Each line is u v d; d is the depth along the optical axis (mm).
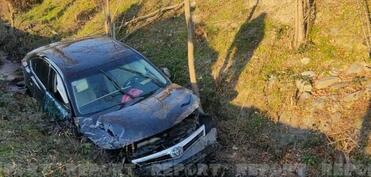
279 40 8758
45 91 7805
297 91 7723
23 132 6918
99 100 7020
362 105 7168
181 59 9633
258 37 9070
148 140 6352
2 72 11664
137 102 6934
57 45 8508
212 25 10031
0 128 6965
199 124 6836
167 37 10539
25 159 5945
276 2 9594
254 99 7930
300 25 8297
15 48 13492
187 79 9016
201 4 10883
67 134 6848
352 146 6715
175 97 6973
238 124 7746
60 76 7336
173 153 6438
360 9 8414
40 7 16234
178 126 6594
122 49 7887
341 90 7461
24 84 9727
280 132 7379
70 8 14945
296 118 7398
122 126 6395
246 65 8602
